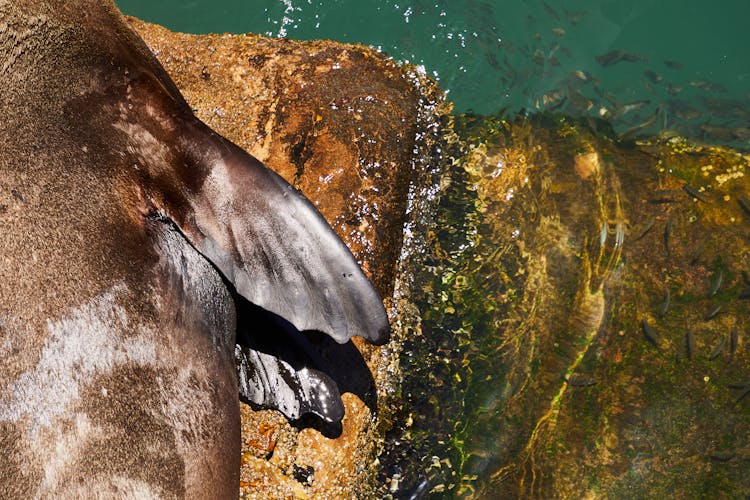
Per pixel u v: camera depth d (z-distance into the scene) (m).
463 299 5.59
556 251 6.04
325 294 4.17
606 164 6.56
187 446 3.94
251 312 4.66
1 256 3.46
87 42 4.05
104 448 3.61
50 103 3.83
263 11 7.29
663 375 5.66
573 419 5.45
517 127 6.58
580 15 7.55
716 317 5.92
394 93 5.93
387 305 5.28
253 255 4.17
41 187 3.68
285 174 5.42
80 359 3.58
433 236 5.78
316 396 4.63
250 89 5.79
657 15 7.69
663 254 6.16
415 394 5.20
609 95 7.07
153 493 3.76
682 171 6.60
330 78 5.88
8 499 3.27
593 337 5.78
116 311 3.77
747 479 5.31
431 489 5.02
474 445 5.20
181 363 4.02
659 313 5.91
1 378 3.32
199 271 4.25
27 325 3.45
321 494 4.68
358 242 5.25
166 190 4.12
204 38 6.04
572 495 5.19
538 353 5.64
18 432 3.33
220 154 4.13
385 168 5.55
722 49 7.55
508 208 6.05
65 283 3.62
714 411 5.55
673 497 5.23
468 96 6.75
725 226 6.30
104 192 3.90
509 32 7.21
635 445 5.40
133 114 4.12
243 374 4.58
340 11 7.18
